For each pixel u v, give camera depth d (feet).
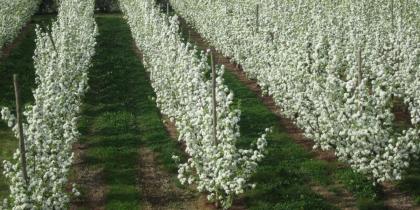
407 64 51.13
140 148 49.11
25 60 85.81
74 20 76.48
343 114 37.76
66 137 37.65
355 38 56.29
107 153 47.47
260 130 52.65
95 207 38.04
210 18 93.09
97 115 58.85
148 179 42.63
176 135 51.98
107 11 157.99
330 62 43.96
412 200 37.93
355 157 38.04
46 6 152.15
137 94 66.49
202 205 37.86
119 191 40.37
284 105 52.24
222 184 33.76
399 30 56.95
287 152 46.83
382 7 78.69
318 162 44.32
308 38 54.44
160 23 66.33
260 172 42.52
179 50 47.78
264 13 76.13
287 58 51.08
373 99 37.01
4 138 52.13
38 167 31.86
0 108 59.06
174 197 39.52
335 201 38.17
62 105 42.06
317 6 74.90
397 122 52.54
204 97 37.19
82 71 59.67
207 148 34.22
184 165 36.42
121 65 82.48
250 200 38.11
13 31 94.27
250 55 69.46
